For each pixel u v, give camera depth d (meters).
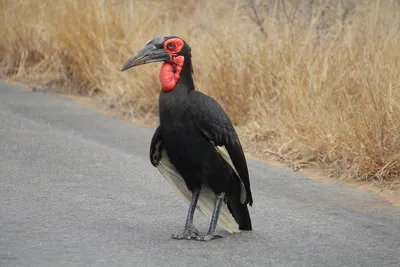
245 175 9.48
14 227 9.80
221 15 18.12
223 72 15.68
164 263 8.72
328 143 13.05
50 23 19.89
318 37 15.89
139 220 10.27
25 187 11.56
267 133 14.35
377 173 12.10
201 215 10.65
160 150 9.50
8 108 16.88
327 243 9.49
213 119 9.11
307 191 11.77
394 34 14.98
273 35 16.05
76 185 11.75
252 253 9.12
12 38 20.45
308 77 14.59
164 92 9.21
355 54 14.87
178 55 9.22
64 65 19.30
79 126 15.63
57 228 9.81
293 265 8.74
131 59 9.28
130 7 19.19
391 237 9.72
